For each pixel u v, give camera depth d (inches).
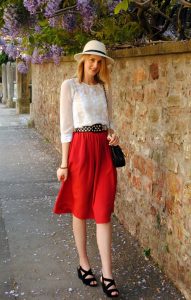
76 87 134.0
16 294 135.3
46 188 241.3
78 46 222.7
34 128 445.7
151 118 151.1
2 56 714.2
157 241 151.1
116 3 172.1
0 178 260.8
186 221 129.0
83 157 132.3
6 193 232.8
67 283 141.5
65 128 134.2
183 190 129.9
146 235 160.9
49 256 159.6
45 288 138.6
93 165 133.3
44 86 382.6
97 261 155.7
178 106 130.6
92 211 136.6
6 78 705.6
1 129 437.7
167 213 142.0
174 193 136.2
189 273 129.0
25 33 207.6
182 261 133.0
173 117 134.3
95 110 133.8
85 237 140.5
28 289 138.1
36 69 422.0
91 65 132.6
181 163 130.5
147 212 158.9
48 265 153.1
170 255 141.4
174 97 132.9
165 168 141.8
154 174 150.9
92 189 134.8
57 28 212.2
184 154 128.3
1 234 179.5
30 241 172.6
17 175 267.6
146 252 157.3
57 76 327.0
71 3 183.2
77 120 133.8
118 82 182.5
